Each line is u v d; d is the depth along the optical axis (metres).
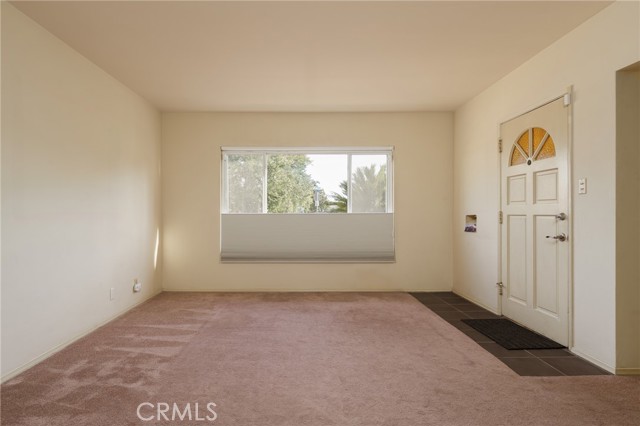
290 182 5.56
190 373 2.62
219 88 4.41
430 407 2.17
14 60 2.62
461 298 5.03
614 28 2.61
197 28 2.99
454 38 3.19
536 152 3.52
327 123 5.45
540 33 3.09
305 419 2.04
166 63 3.66
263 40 3.21
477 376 2.58
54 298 3.02
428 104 5.11
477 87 4.42
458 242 5.29
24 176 2.71
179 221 5.41
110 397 2.27
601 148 2.73
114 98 4.04
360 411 2.12
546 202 3.38
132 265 4.44
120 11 2.72
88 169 3.53
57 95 3.08
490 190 4.37
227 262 5.42
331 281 5.46
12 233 2.60
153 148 5.08
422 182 5.50
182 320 3.92
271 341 3.28
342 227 5.47
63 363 2.79
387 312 4.27
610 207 2.64
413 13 2.79
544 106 3.38
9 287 2.56
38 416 2.05
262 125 5.43
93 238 3.60
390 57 3.57
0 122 2.51
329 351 3.04
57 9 2.67
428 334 3.48
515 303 3.88
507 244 4.03
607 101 2.67
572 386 2.43
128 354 2.97
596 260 2.77
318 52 3.46
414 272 5.49
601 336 2.73
